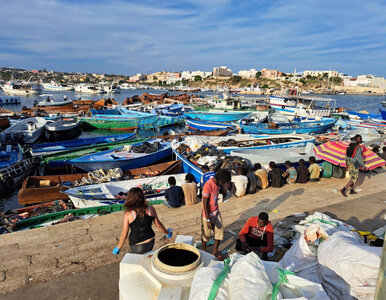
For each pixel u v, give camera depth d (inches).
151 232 147.5
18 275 175.5
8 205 490.0
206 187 177.0
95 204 374.9
